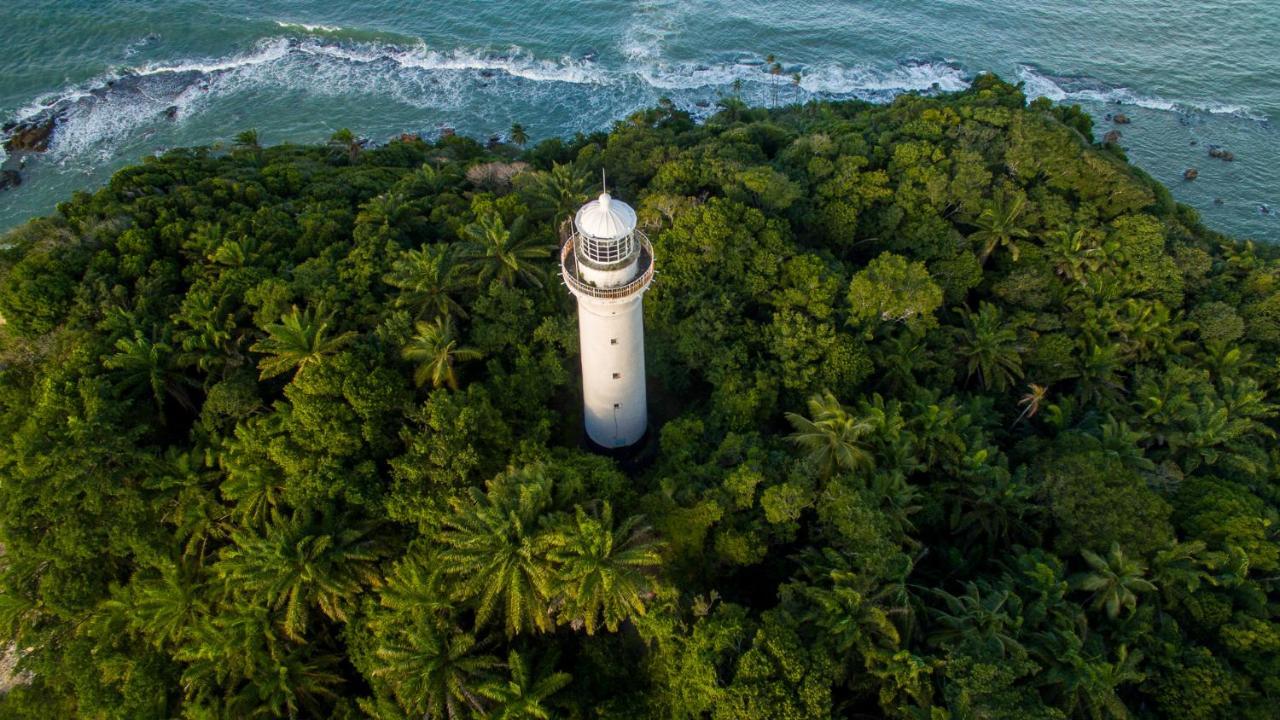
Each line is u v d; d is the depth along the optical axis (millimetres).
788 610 28484
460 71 93188
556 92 90688
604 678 30500
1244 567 31750
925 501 34812
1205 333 44625
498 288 38406
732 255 41031
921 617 29125
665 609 28422
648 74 93500
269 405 34469
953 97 66250
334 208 47719
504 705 26484
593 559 26938
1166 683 29047
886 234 47719
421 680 26531
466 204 48375
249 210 46688
